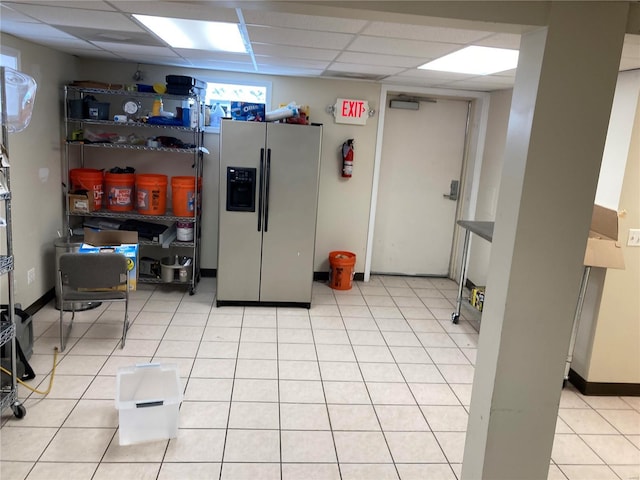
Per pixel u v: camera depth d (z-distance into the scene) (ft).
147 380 9.21
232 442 8.48
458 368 11.79
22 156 12.12
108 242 13.53
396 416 9.61
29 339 10.61
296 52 11.25
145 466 7.76
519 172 5.98
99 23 9.34
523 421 6.65
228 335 12.76
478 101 17.29
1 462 7.64
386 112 17.54
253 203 14.11
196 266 16.24
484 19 5.44
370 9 5.32
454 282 18.78
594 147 5.88
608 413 10.30
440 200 18.52
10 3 7.88
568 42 5.57
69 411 9.05
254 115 13.97
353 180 17.31
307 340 12.82
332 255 17.42
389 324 14.29
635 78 9.71
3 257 8.26
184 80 14.01
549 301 6.26
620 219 10.18
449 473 8.08
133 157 16.16
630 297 10.59
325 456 8.30
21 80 8.86
